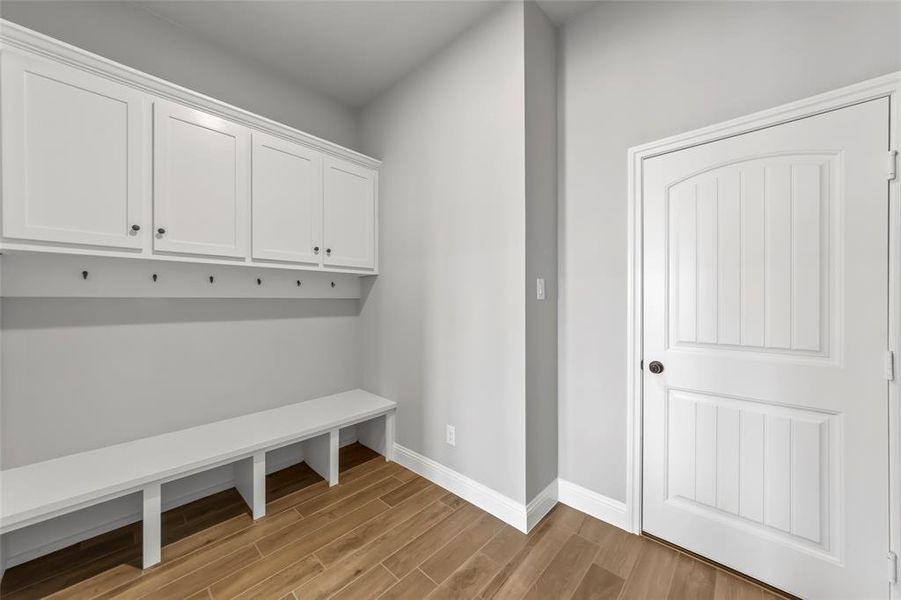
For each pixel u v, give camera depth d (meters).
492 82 2.00
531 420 1.92
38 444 1.67
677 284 1.72
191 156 1.83
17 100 1.39
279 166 2.18
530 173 1.90
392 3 1.93
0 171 1.37
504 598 1.45
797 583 1.44
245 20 2.04
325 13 2.00
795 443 1.45
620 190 1.90
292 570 1.59
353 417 2.36
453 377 2.24
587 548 1.73
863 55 1.31
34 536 1.66
